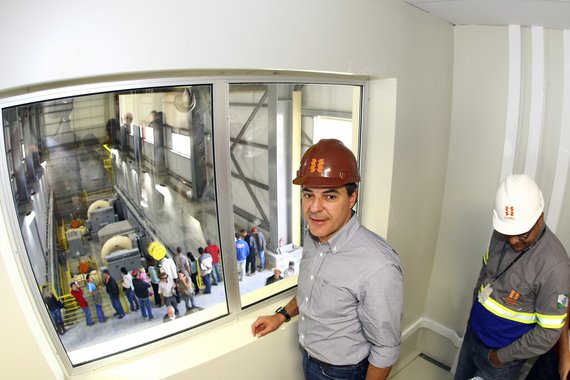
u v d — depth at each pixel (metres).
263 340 1.53
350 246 1.18
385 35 1.55
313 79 1.50
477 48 1.88
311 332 1.33
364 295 1.12
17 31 0.83
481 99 1.92
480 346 1.58
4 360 1.02
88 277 1.33
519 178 1.32
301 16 1.25
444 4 1.49
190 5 1.02
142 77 1.11
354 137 1.86
